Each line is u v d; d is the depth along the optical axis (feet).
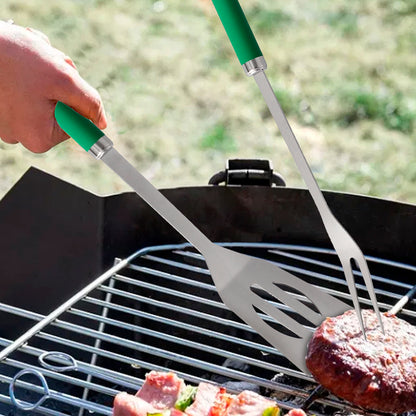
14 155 7.14
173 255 4.67
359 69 8.93
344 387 3.76
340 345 3.79
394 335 3.85
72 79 3.84
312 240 4.67
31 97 3.84
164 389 3.70
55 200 4.50
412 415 3.88
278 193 4.59
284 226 4.66
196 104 8.11
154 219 4.61
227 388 3.96
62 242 4.57
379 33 9.76
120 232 4.60
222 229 4.69
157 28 9.52
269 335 3.85
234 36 3.63
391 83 8.65
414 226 4.54
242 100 8.20
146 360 4.56
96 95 3.88
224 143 7.51
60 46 8.89
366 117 8.05
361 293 4.65
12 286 4.62
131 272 4.64
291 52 9.23
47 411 3.77
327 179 7.09
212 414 3.62
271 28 9.72
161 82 8.43
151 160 7.23
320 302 3.90
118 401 3.60
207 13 9.95
